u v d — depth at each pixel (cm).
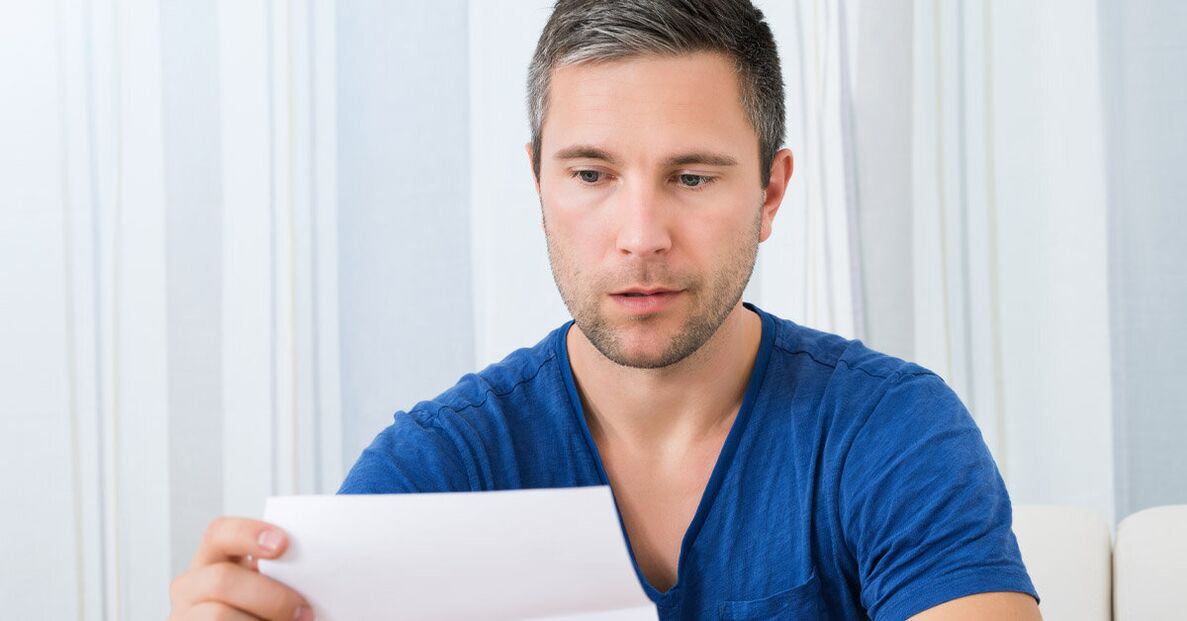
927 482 74
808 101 172
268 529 56
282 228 187
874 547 76
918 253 173
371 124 186
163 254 188
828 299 172
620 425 82
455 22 184
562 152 73
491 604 56
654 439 82
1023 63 170
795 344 86
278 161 187
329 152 187
